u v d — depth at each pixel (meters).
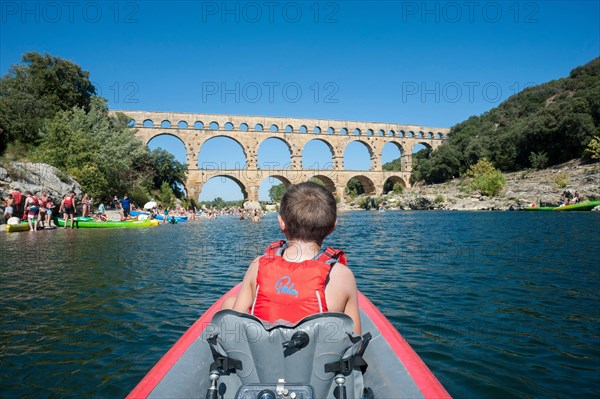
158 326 6.27
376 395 2.74
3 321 6.52
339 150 90.38
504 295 7.81
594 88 72.62
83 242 18.31
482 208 50.50
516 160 78.75
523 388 4.17
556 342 5.38
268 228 31.22
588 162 63.47
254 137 84.12
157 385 2.69
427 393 2.57
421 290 8.38
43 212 26.91
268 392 2.46
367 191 97.75
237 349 2.55
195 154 79.88
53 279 9.77
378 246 16.22
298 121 87.56
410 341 5.51
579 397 3.98
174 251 15.34
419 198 62.19
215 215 58.97
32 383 4.38
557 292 7.92
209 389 2.55
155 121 77.62
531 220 26.92
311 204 2.82
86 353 5.20
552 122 70.88
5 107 41.41
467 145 91.50
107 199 42.56
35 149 39.53
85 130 44.66
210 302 7.73
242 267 11.61
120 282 9.48
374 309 4.27
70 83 51.09
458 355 5.02
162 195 63.78
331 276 2.70
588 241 15.11
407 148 97.94
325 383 2.53
